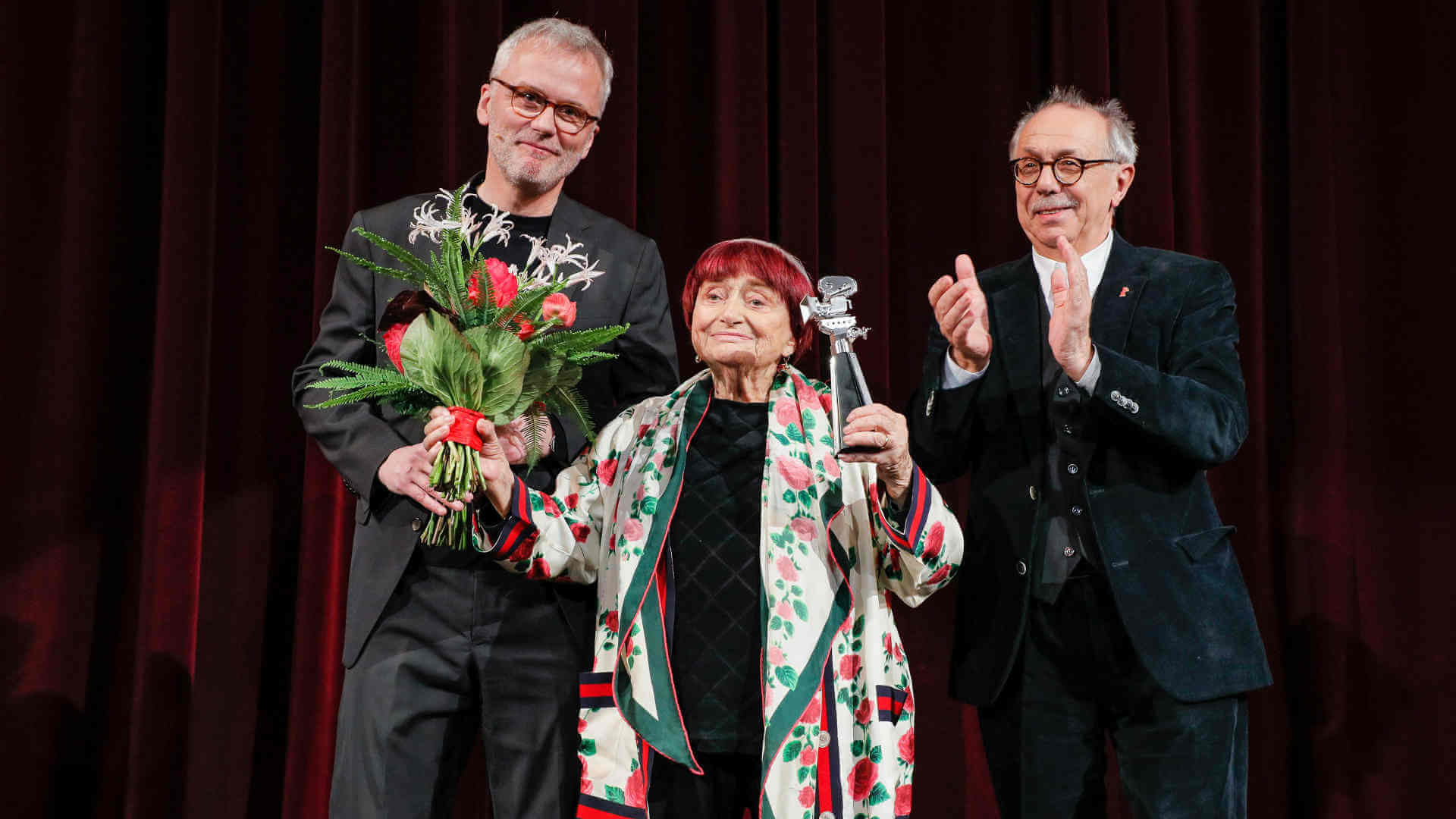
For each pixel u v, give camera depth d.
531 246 2.11
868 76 2.87
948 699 2.81
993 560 1.97
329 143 2.63
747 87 2.80
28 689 2.48
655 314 2.14
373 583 1.95
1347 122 3.06
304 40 2.82
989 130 3.01
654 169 2.90
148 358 2.67
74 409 2.55
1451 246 2.98
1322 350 2.93
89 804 2.54
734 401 1.92
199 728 2.50
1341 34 3.07
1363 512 2.95
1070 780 1.91
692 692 1.75
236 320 2.70
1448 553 2.90
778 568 1.76
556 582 1.96
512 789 1.94
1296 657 2.87
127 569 2.61
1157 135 2.89
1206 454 1.85
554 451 2.01
